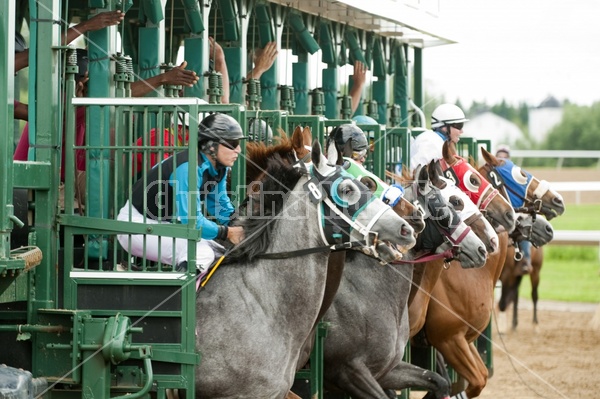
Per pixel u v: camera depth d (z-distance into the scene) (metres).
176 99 9.05
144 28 12.30
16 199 9.29
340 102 18.58
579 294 30.34
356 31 19.38
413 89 22.70
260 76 15.84
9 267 8.13
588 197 44.34
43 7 9.13
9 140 8.34
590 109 80.62
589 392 17.73
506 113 82.56
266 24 15.79
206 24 13.71
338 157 9.79
